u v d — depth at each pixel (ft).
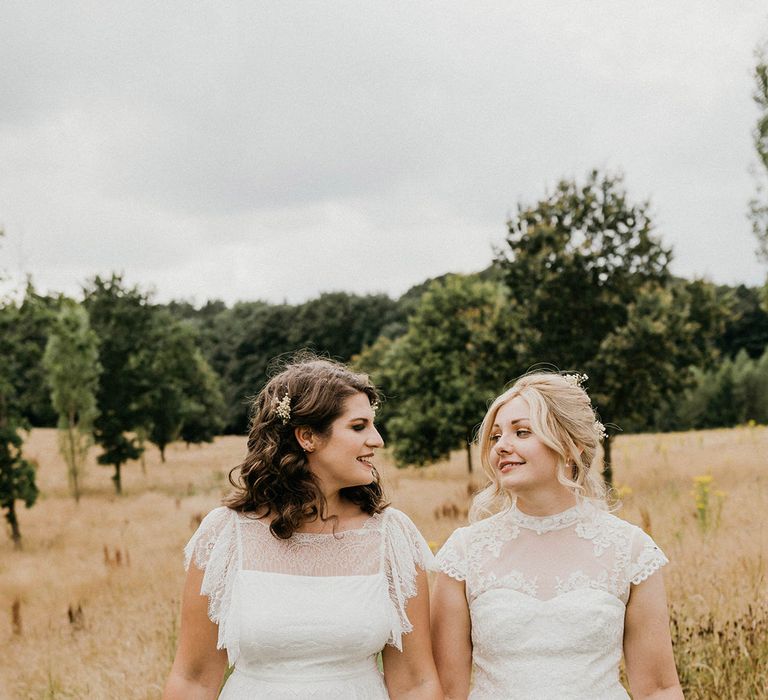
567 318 49.26
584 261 49.06
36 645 28.60
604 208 48.96
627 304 49.57
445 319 82.38
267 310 212.02
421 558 9.00
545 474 8.55
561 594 8.27
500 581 8.51
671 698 8.07
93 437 96.68
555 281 49.26
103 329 101.14
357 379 8.96
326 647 8.20
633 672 8.30
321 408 8.55
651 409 50.65
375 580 8.55
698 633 15.34
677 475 50.06
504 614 8.27
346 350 200.34
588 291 48.78
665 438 84.38
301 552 8.61
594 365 47.83
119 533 57.77
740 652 14.38
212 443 160.76
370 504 9.09
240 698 8.28
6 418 61.67
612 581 8.29
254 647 8.18
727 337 179.42
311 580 8.42
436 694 8.59
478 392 75.82
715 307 50.78
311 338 201.26
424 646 8.79
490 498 9.15
